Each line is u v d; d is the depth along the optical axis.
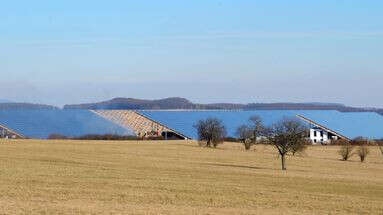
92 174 60.41
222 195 46.72
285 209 40.09
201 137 132.12
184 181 56.81
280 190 52.03
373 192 53.97
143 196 44.50
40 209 34.91
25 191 44.59
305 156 113.50
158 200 42.62
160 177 60.06
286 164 93.12
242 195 47.16
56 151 95.50
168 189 49.59
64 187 48.41
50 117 161.25
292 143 82.25
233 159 99.00
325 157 113.94
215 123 132.88
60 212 34.00
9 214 32.84
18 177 54.38
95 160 81.38
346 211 40.06
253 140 126.81
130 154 98.44
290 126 83.31
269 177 65.31
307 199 46.09
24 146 103.69
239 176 65.31
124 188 49.34
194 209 37.91
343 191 53.75
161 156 97.75
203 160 93.62
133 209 36.53
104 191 46.75
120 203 40.25
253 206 41.19
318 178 66.31
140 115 172.75
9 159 75.56
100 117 168.12
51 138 141.38
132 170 67.62
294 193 50.00
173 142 140.75
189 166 78.62
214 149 124.38
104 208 36.50
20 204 37.00
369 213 39.47
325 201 45.25
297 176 68.12
